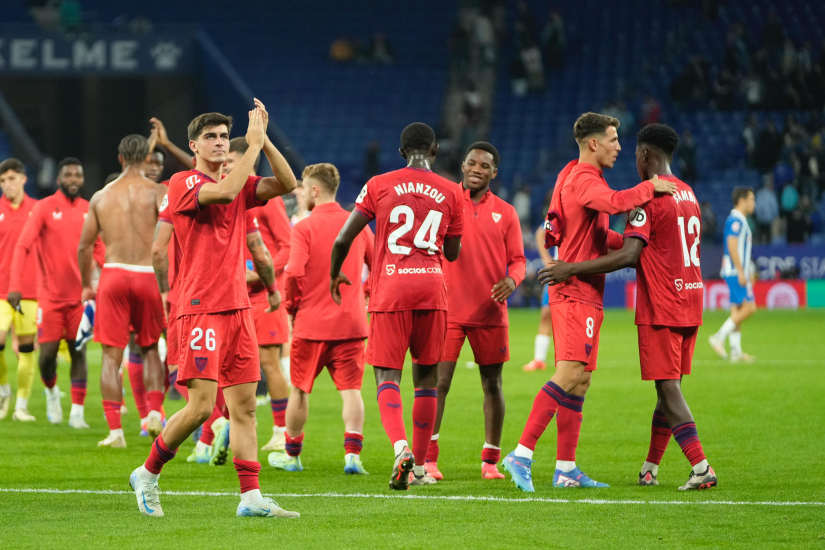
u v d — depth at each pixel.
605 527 15.42
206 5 105.44
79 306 28.16
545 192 93.06
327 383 39.41
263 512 16.17
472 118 93.19
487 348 20.38
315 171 21.80
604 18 105.25
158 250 20.48
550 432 26.38
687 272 19.02
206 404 16.17
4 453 23.20
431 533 15.02
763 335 56.97
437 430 20.53
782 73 94.12
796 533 15.02
